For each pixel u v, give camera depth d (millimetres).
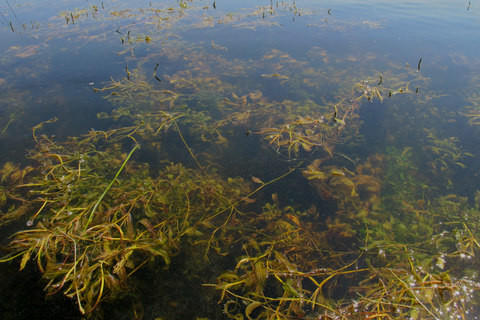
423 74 6012
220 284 2240
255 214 3215
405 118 4762
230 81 5711
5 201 3004
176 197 3121
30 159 3623
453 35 7992
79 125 4324
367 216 3211
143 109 4734
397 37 7922
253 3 11125
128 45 7000
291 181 3654
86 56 6406
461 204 3285
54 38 7297
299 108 4875
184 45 7098
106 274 2064
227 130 4441
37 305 2164
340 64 6414
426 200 3420
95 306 2072
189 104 4957
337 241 2975
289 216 3115
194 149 4051
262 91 5430
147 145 4043
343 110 4852
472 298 2307
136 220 2873
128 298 2277
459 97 5266
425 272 2199
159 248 2307
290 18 9430
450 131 4480
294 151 4121
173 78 5621
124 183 3217
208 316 2291
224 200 3195
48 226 2244
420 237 2887
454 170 3824
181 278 2504
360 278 2652
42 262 2424
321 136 4285
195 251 2725
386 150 4141
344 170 3805
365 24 8875
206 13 9711
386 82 5648
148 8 9992
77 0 10812
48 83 5320
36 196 3078
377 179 3678
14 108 4566
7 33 7473
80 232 2303
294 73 6027
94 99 4930
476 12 9961
